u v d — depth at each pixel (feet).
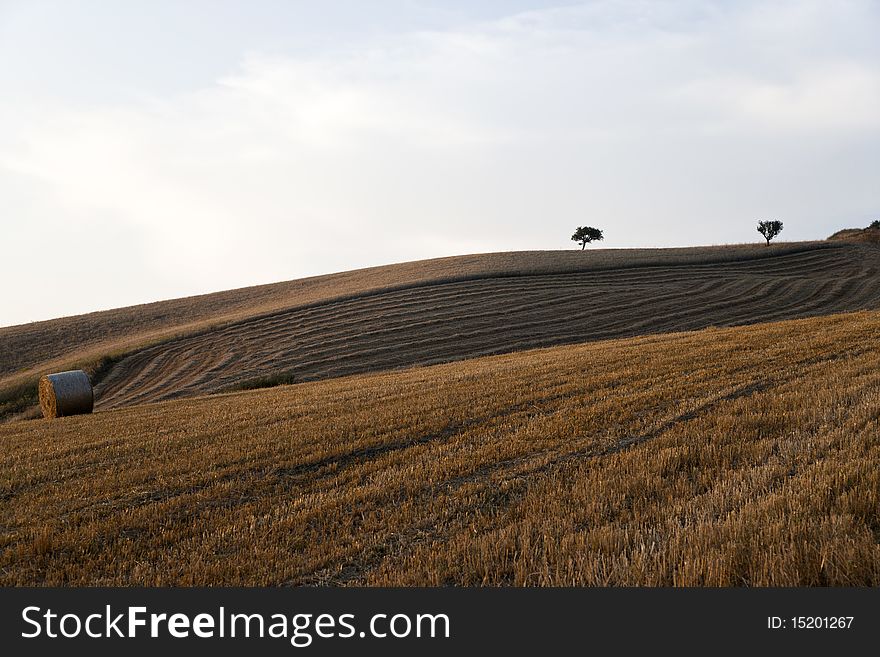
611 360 69.67
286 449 41.37
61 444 49.21
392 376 89.15
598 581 20.08
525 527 24.76
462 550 23.61
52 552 26.73
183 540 27.09
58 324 222.48
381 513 28.60
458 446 38.99
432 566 22.63
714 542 21.27
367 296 195.11
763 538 21.01
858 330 72.02
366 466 36.32
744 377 52.29
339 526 27.61
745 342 72.13
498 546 23.36
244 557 24.94
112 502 32.89
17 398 132.67
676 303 172.55
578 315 164.25
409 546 25.00
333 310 181.57
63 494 34.86
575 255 257.34
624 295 182.60
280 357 142.72
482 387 60.23
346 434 44.45
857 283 187.32
